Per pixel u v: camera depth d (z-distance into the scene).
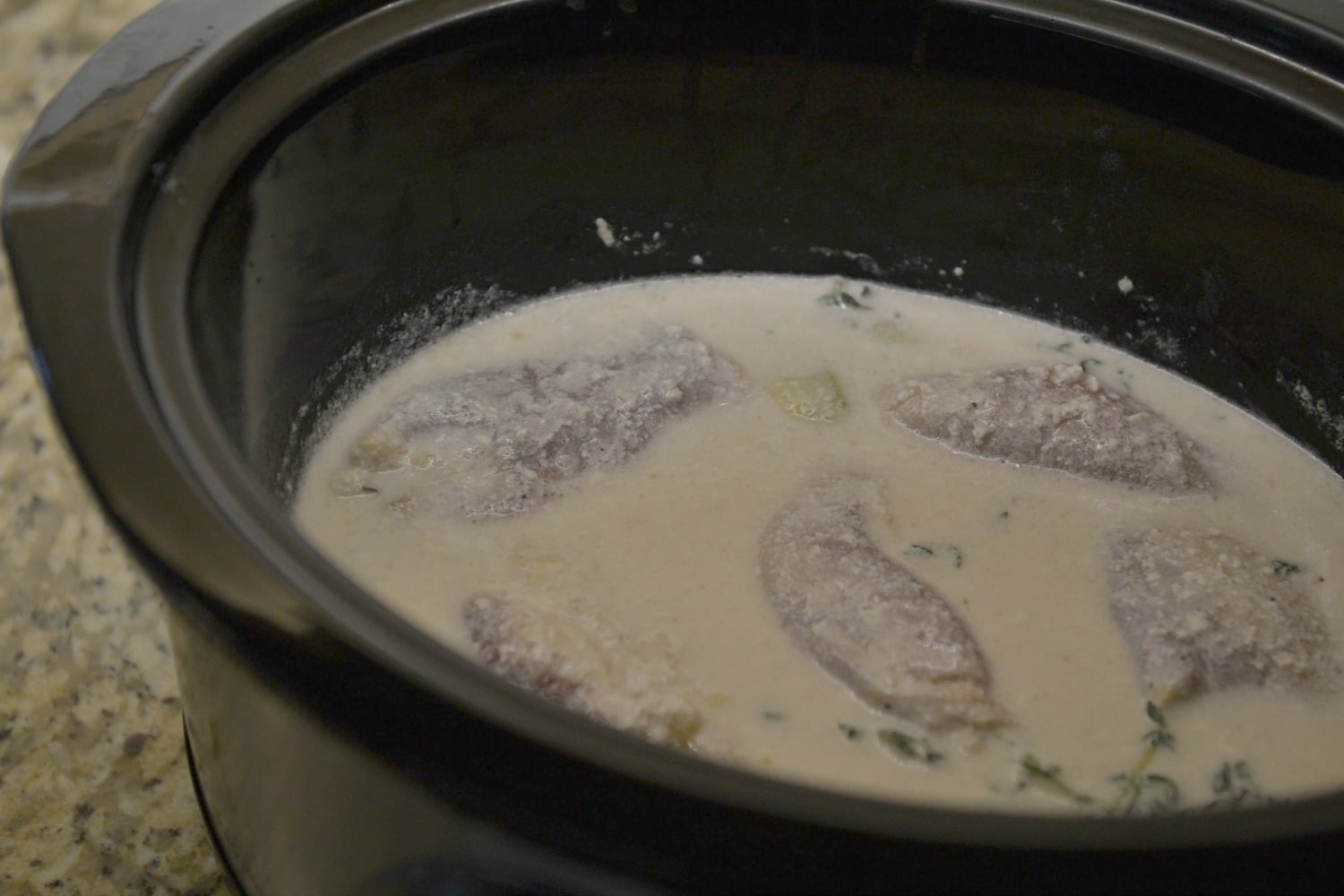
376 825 0.68
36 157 0.74
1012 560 0.84
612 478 0.86
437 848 0.67
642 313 0.95
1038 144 0.91
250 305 0.80
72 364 0.69
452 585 0.82
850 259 0.96
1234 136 0.87
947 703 0.78
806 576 0.81
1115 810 0.77
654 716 0.76
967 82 0.90
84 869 0.83
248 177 0.79
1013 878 0.59
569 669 0.77
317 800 0.70
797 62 0.90
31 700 0.88
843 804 0.60
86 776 0.86
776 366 0.92
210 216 0.76
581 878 0.62
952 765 0.77
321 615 0.65
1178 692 0.79
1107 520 0.86
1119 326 0.94
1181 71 0.86
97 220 0.73
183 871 0.83
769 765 0.77
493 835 0.63
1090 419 0.87
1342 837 0.60
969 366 0.93
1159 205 0.90
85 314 0.70
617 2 0.87
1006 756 0.78
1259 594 0.82
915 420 0.89
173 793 0.85
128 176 0.74
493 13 0.85
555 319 0.94
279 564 0.66
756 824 0.60
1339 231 0.86
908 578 0.81
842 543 0.82
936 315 0.96
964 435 0.88
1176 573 0.82
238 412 0.77
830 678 0.79
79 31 1.18
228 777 0.75
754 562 0.83
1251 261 0.89
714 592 0.82
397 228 0.87
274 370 0.82
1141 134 0.89
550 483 0.85
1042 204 0.92
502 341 0.93
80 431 0.67
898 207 0.94
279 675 0.64
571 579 0.82
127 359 0.69
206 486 0.67
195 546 0.66
